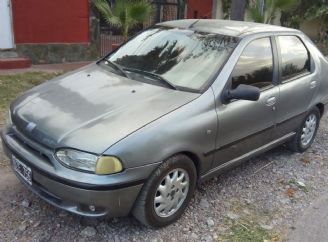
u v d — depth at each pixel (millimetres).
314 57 5148
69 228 3393
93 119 3176
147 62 4129
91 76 4012
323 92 5297
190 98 3518
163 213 3430
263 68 4250
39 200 3738
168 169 3285
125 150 2971
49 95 3641
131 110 3291
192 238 3422
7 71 8328
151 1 10805
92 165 2930
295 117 4840
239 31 4277
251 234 3561
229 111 3734
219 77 3729
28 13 8805
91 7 9672
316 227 3758
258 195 4223
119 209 3100
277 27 4785
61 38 9398
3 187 3918
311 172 4879
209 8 12836
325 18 15273
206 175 3783
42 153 3121
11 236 3248
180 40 4242
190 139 3377
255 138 4230
